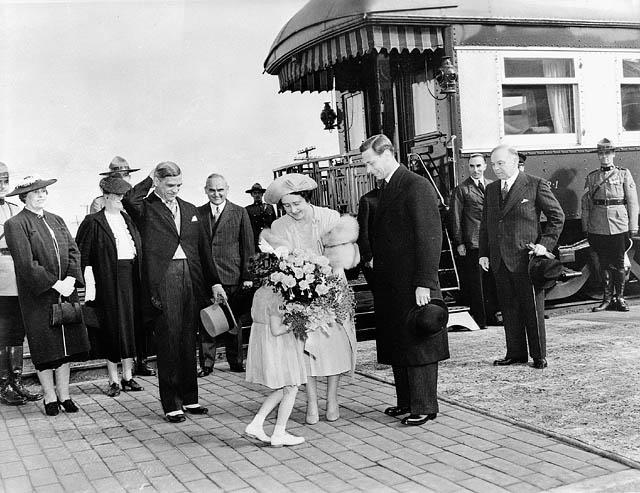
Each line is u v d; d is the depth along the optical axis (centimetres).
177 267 479
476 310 787
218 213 639
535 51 829
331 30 755
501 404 470
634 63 900
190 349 495
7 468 389
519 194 576
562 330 746
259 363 403
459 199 779
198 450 409
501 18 801
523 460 361
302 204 447
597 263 888
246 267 631
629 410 440
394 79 859
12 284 547
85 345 512
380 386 554
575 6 853
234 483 349
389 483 337
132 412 512
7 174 575
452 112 795
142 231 484
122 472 374
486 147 808
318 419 462
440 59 796
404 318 434
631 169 902
